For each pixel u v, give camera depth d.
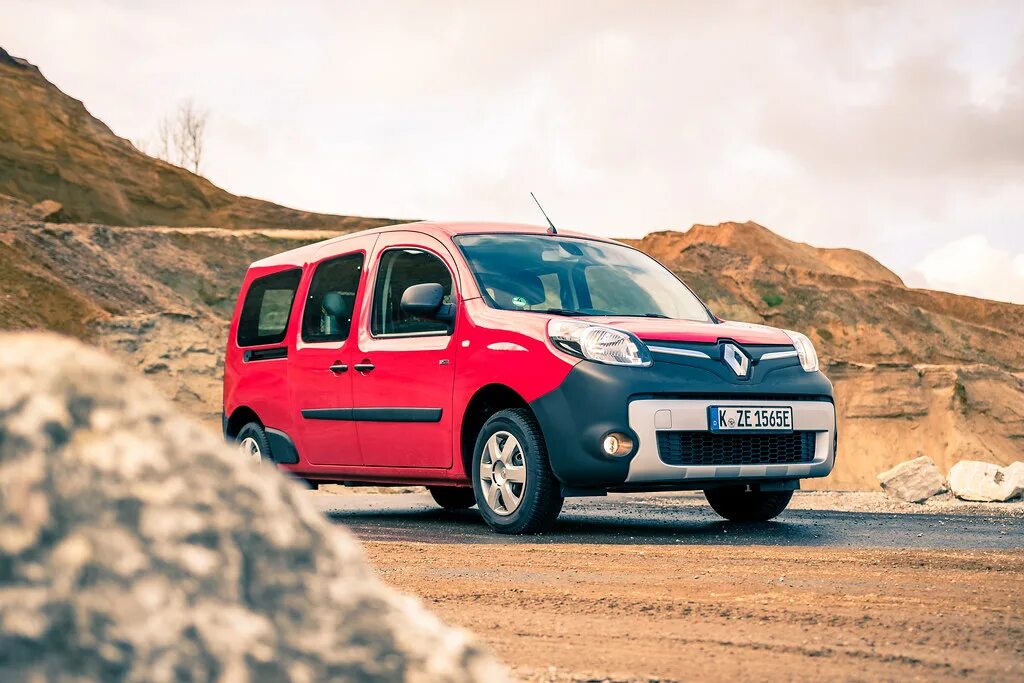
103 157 81.56
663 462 6.44
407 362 7.44
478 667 1.19
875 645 3.02
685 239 113.19
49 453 1.05
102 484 1.06
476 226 7.90
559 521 7.87
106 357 1.20
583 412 6.37
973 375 76.19
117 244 55.06
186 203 82.19
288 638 1.08
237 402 9.09
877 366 74.50
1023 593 4.02
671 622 3.44
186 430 1.17
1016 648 2.98
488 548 5.85
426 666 1.14
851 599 3.87
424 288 7.10
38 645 0.96
